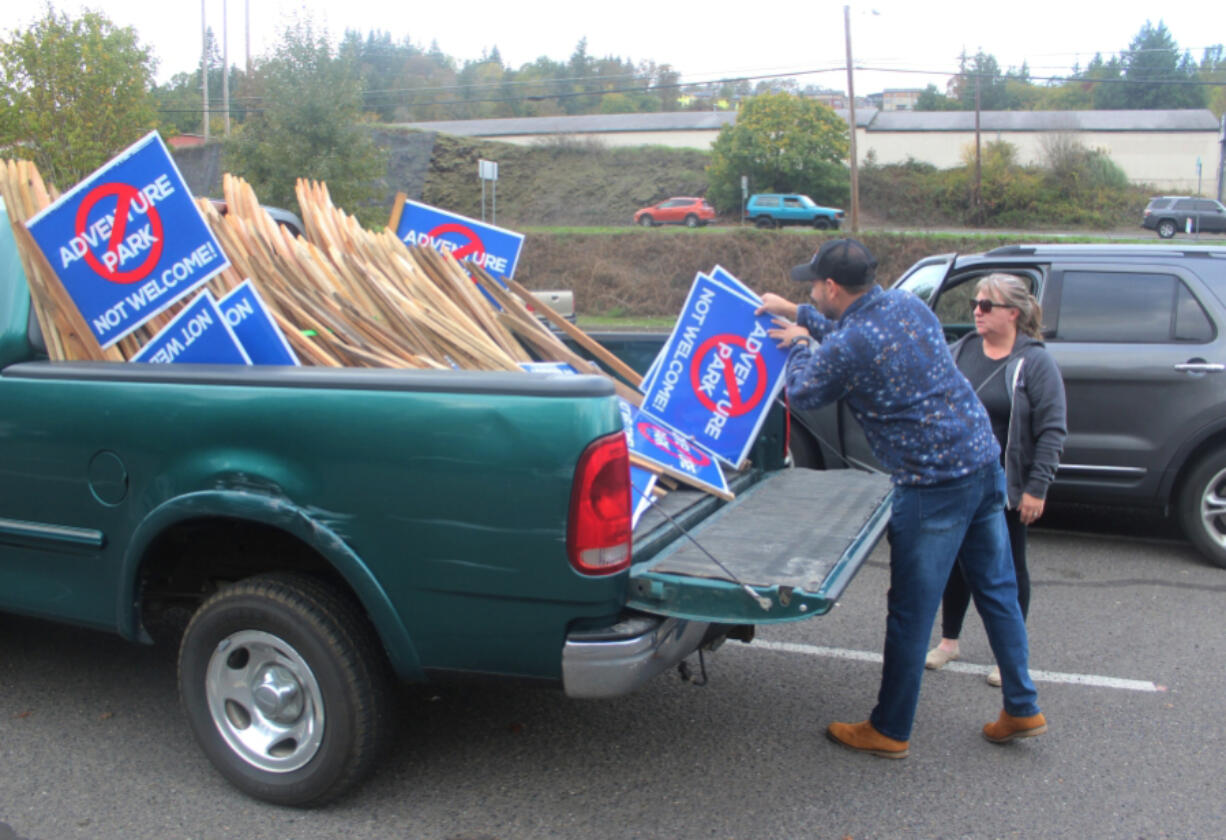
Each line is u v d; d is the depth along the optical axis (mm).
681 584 2717
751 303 3771
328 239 4000
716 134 66250
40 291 3404
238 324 3295
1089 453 5930
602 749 3496
